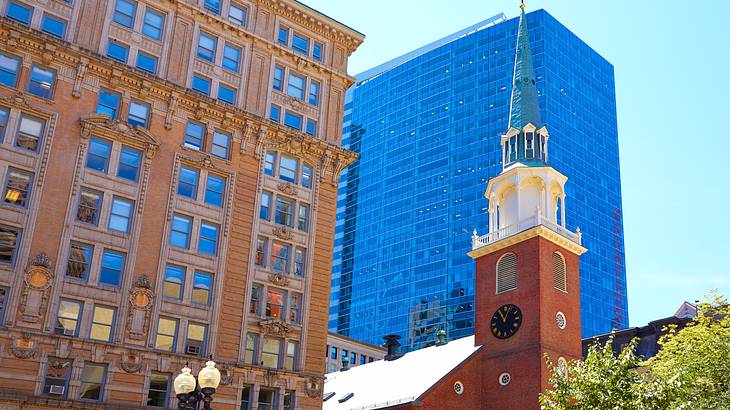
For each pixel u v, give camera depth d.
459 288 153.00
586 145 167.50
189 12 52.75
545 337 60.22
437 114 177.38
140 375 43.53
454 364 63.88
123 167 46.91
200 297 47.62
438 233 163.00
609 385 37.47
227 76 53.50
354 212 187.88
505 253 66.19
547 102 160.00
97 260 44.09
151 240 46.41
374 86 198.88
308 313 51.97
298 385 49.66
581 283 154.25
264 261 51.31
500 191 70.94
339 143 58.12
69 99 45.66
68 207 43.75
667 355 49.09
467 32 189.62
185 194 49.09
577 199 160.00
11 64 44.53
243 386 47.44
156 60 50.53
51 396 40.53
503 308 64.19
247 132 52.44
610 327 157.50
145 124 48.62
